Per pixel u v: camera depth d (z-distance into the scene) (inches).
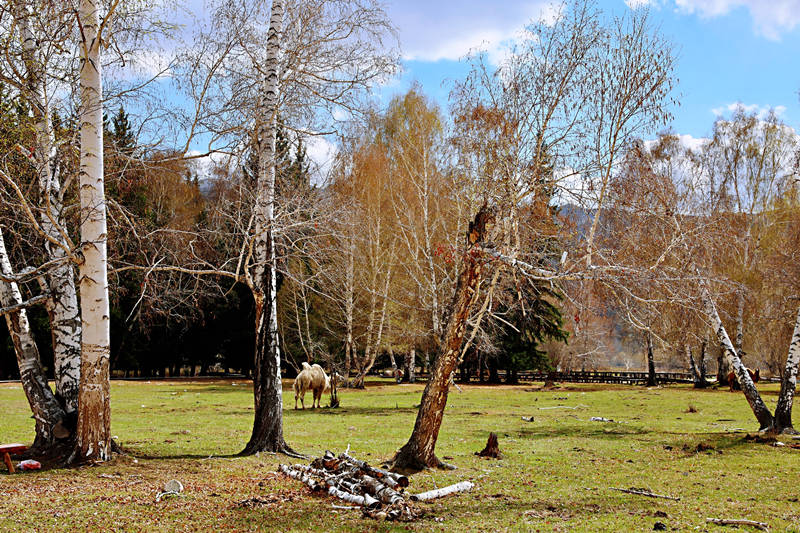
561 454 523.5
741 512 328.5
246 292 1796.3
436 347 1375.5
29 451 417.1
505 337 1574.8
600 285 462.9
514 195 494.0
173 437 590.2
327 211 513.7
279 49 492.7
